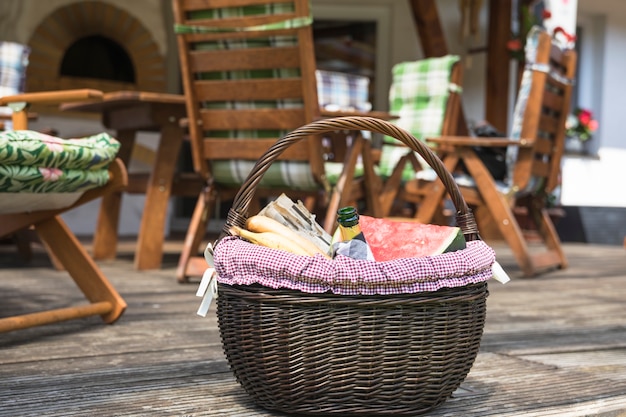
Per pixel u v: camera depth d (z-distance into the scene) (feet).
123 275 9.96
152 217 10.73
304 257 3.73
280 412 4.02
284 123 8.23
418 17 17.72
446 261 3.80
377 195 9.45
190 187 11.11
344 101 14.62
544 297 8.80
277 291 3.79
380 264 3.70
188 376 4.74
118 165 6.46
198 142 8.84
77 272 6.54
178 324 6.54
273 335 3.83
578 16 23.80
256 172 4.21
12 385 4.46
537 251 15.47
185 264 9.26
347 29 21.43
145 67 19.45
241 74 8.45
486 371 5.01
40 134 5.66
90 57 19.33
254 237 4.17
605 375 4.98
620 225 21.90
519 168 10.75
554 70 11.08
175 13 8.52
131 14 19.13
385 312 3.76
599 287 9.84
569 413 4.11
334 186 8.51
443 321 3.87
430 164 4.17
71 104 11.21
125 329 6.28
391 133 4.06
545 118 10.98
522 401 4.31
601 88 24.00
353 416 3.93
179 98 10.11
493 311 7.68
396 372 3.81
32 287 8.62
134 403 4.13
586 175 23.82
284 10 7.98
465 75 20.77
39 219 6.44
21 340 5.79
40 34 18.02
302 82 7.99
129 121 11.30
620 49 24.22
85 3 18.48
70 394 4.29
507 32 18.58
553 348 5.83
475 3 19.26
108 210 11.93
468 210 4.29
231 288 3.99
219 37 8.36
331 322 3.76
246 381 4.05
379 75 20.95
